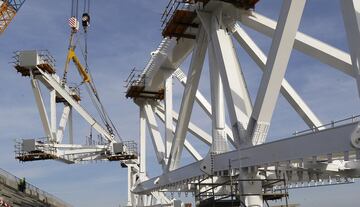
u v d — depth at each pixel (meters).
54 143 45.59
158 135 44.72
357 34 14.60
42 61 43.34
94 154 49.34
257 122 20.98
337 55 20.77
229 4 26.69
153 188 39.19
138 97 47.34
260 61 27.64
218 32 26.52
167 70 41.56
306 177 26.17
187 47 37.16
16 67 42.84
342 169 26.30
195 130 41.56
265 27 25.67
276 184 25.27
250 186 21.73
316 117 26.66
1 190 46.59
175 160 33.81
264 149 19.97
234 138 23.50
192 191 36.03
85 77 51.94
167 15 32.62
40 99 43.81
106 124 50.41
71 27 51.88
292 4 18.44
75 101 48.78
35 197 60.06
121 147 48.34
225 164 23.48
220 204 21.48
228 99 24.27
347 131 15.29
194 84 31.36
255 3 26.20
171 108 40.75
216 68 27.20
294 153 17.95
